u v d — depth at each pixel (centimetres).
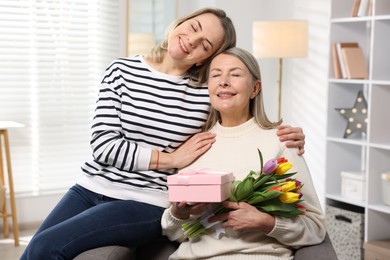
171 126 258
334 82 447
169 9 579
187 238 245
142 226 246
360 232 425
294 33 491
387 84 404
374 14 411
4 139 478
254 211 219
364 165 462
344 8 445
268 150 238
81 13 539
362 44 455
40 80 528
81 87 544
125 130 259
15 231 477
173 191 220
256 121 246
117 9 557
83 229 235
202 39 256
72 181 545
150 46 571
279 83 509
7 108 518
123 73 263
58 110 536
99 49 550
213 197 216
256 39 501
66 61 537
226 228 230
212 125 258
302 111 546
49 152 535
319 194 530
